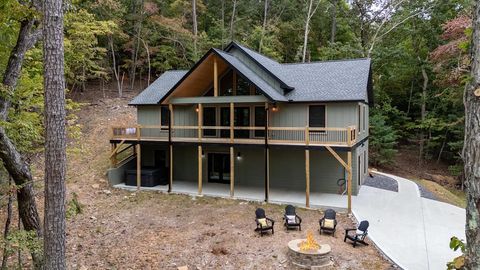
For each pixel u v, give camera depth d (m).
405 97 29.59
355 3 31.09
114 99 28.52
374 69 28.02
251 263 9.48
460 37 18.58
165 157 20.02
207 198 15.85
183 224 12.56
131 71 32.41
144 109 20.33
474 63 2.91
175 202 15.32
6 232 8.45
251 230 11.83
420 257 9.52
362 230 10.51
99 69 26.19
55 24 5.45
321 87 16.86
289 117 17.00
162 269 9.29
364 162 20.09
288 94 16.92
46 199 5.53
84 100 27.75
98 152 20.97
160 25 28.86
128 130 18.17
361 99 15.09
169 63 31.11
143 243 10.94
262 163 17.97
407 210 13.98
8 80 6.98
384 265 9.23
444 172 25.25
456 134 25.16
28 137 9.29
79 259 9.90
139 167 17.47
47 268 5.52
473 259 2.83
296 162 17.30
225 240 11.00
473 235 2.84
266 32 31.17
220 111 18.64
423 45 27.83
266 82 17.28
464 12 19.44
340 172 16.50
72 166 19.11
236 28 32.47
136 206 14.77
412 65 27.50
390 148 24.44
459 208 14.47
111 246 10.76
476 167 2.83
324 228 11.38
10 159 6.77
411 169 25.36
